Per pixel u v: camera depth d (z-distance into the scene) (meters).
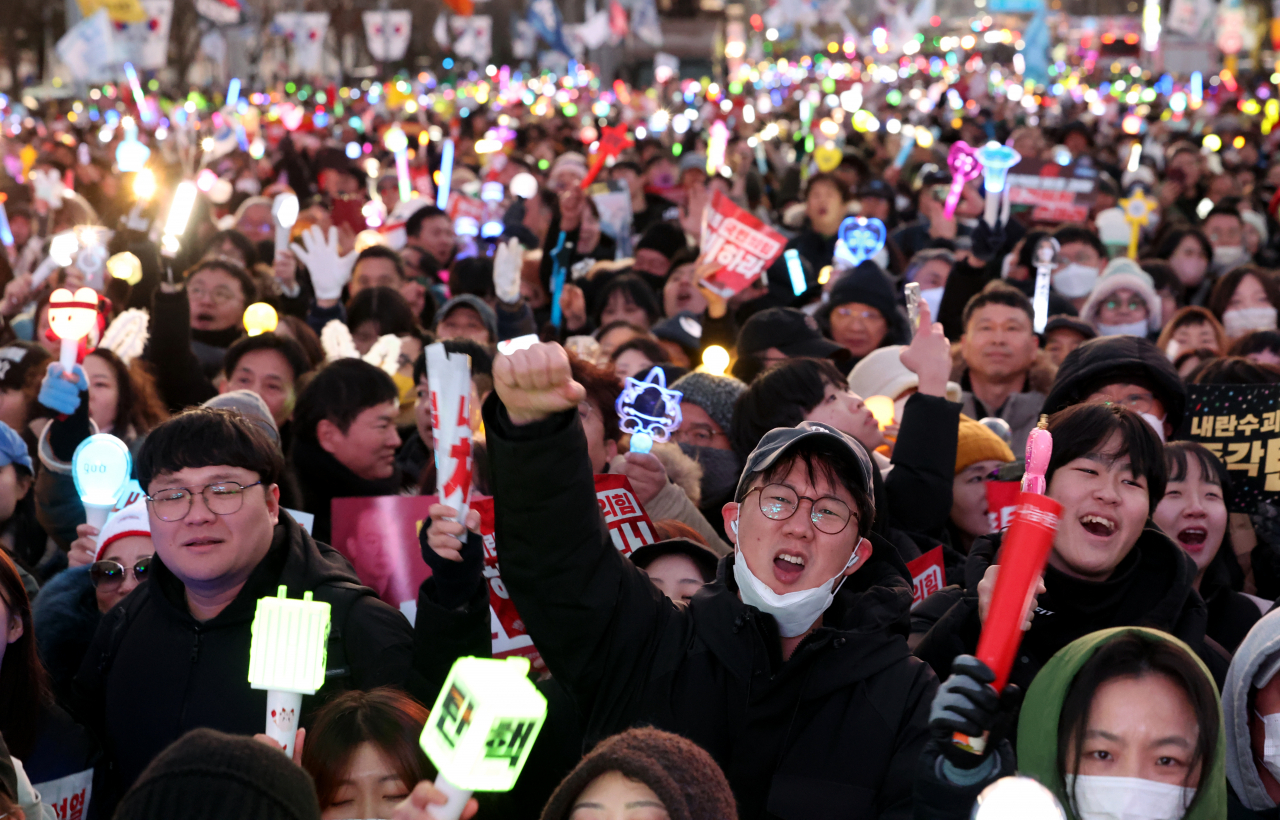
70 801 5.16
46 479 7.11
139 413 8.72
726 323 12.23
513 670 2.81
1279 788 4.70
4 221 17.30
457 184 25.16
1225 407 7.83
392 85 53.88
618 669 4.69
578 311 14.16
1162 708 3.92
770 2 78.62
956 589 5.94
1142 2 107.88
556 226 14.77
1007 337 9.65
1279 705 4.67
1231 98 58.91
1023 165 17.28
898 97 60.84
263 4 73.62
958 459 7.81
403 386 10.13
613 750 3.47
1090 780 3.95
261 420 7.43
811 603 4.68
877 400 9.02
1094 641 4.07
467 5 64.31
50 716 5.20
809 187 18.11
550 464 4.27
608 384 7.21
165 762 3.10
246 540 5.25
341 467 7.74
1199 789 3.90
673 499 7.18
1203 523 6.75
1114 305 13.06
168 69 74.50
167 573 5.46
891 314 11.41
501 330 12.11
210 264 12.29
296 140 36.66
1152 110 56.94
